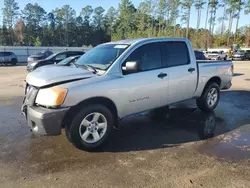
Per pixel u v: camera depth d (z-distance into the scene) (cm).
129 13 7250
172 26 6000
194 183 300
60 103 352
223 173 324
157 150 395
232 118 567
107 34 9350
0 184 299
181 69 503
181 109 643
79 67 434
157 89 460
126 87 413
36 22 8631
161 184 298
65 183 301
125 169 334
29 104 374
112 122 411
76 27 9244
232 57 3619
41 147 403
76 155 376
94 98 383
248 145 414
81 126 378
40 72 402
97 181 305
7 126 504
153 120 552
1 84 1127
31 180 308
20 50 3434
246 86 1042
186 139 441
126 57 423
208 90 588
